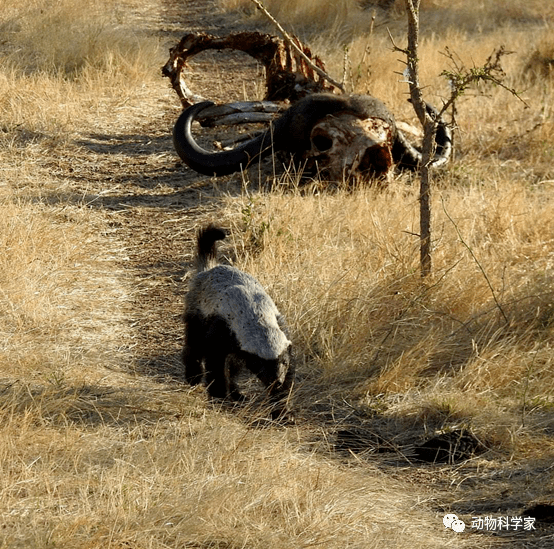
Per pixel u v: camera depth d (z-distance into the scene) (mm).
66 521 11602
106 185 29906
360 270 21094
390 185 27766
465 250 22453
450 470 14750
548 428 15836
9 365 17031
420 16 54969
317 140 28000
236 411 16422
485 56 43812
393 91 39188
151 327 20188
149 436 14859
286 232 23734
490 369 17547
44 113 35750
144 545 11312
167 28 55438
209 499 12297
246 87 43781
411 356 18047
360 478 14016
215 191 29094
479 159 32000
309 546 11609
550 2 58094
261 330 15695
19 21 48500
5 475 12641
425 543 12266
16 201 26938
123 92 40812
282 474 13406
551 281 20688
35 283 20969
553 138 33250
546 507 13148
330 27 52688
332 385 17531
